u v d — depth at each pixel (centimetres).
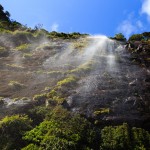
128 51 2127
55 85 1653
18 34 2464
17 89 1647
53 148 1170
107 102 1483
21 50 2208
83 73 1767
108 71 1795
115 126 1341
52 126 1291
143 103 1512
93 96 1517
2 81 1747
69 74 1769
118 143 1238
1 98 1536
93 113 1406
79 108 1436
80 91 1562
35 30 2689
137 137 1281
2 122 1281
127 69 1853
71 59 2019
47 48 2212
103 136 1275
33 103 1473
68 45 2270
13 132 1255
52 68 1905
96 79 1680
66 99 1495
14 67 1925
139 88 1627
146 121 1415
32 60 2039
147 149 1243
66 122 1320
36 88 1648
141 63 1966
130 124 1380
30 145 1193
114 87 1609
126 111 1443
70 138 1230
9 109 1424
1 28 2686
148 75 1789
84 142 1239
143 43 2217
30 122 1332
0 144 1209
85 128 1299
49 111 1402
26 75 1820
